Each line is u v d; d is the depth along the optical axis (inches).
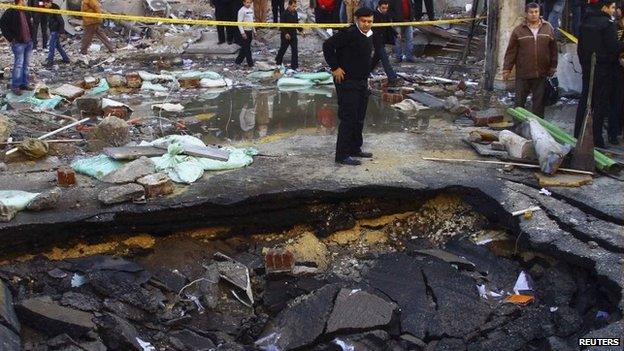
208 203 267.0
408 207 291.0
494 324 231.8
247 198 270.7
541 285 247.6
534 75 358.3
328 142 354.3
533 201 271.9
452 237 281.6
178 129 387.5
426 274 255.4
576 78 449.4
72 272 245.8
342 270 268.4
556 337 214.7
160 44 697.6
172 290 249.8
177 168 290.0
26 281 241.1
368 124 398.0
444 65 598.2
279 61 583.5
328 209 285.0
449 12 757.9
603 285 225.3
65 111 436.5
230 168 304.2
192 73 535.8
